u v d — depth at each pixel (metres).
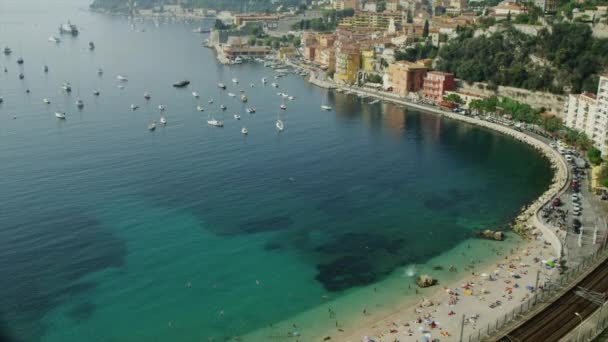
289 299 135.12
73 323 124.25
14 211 176.50
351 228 172.12
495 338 114.50
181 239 162.12
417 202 192.25
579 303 126.38
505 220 177.75
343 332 122.19
